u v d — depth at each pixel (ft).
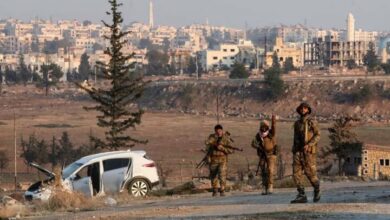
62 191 164.55
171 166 506.07
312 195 152.66
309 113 129.18
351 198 136.77
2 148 624.18
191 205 137.28
